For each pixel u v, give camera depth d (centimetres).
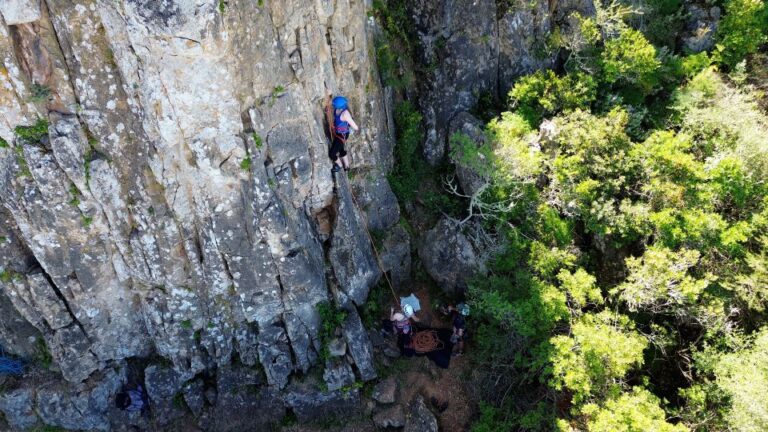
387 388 1537
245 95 1149
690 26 2109
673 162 1602
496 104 1898
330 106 1373
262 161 1234
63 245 1234
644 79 1844
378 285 1661
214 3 980
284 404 1539
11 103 1061
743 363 1425
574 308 1544
